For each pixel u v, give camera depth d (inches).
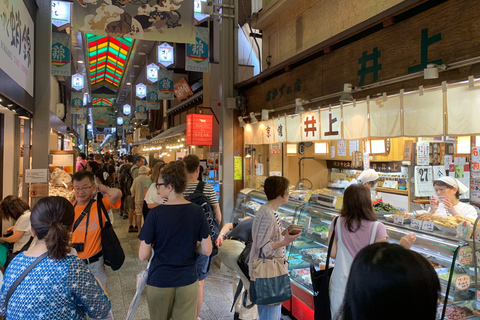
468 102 106.5
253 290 114.7
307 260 155.3
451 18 110.0
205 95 476.4
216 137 427.2
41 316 63.8
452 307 99.1
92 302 69.7
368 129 142.9
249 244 135.1
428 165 223.1
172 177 104.7
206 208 141.9
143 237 101.6
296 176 314.7
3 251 143.7
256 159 293.1
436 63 115.0
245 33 370.0
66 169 294.2
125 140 1400.1
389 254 33.1
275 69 212.7
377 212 138.6
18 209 146.3
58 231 66.7
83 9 209.6
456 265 98.5
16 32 155.9
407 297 30.2
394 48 132.2
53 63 264.5
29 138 205.6
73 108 576.1
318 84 178.2
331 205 154.6
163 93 522.6
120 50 1021.8
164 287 99.3
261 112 232.7
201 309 161.6
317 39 235.6
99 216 122.4
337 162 314.0
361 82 148.7
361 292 32.4
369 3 187.0
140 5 218.8
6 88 137.5
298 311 148.9
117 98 1518.2
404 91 127.1
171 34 222.8
